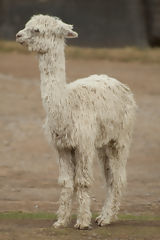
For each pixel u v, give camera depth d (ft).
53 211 72.33
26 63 207.51
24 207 74.95
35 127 132.98
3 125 134.00
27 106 153.07
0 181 92.94
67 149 59.36
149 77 193.47
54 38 58.08
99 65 210.18
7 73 190.08
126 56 227.81
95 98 60.18
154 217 67.05
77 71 194.39
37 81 181.57
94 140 59.57
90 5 257.14
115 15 256.73
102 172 63.67
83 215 59.00
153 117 145.28
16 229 59.62
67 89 59.06
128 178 96.78
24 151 115.55
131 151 116.57
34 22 58.13
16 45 234.99
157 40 259.60
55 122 58.18
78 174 58.75
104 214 61.98
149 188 89.92
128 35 255.70
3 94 163.12
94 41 254.47
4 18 256.52
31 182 92.89
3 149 116.26
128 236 57.67
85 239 56.13
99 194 85.97
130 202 79.30
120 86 63.41
